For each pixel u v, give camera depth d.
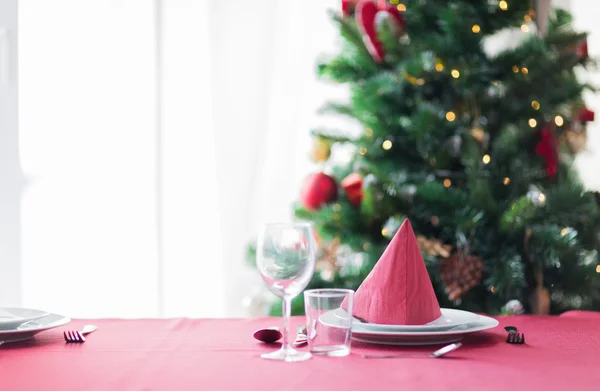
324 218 2.27
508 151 2.18
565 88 2.23
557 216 2.12
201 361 0.94
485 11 2.24
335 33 2.96
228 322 1.28
